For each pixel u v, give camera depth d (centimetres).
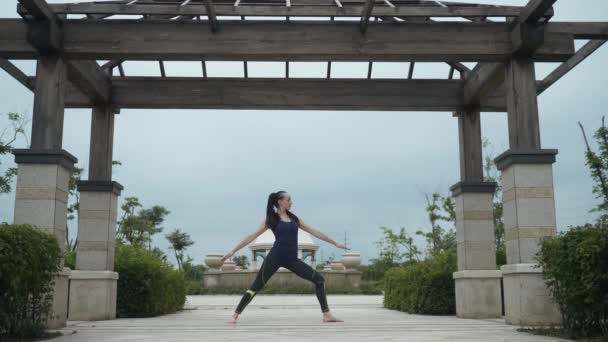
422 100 948
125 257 884
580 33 719
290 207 641
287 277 2067
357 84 948
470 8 696
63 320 628
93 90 860
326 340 470
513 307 648
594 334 509
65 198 656
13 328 500
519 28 697
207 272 2128
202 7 686
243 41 716
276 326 623
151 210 3053
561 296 535
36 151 632
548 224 659
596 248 468
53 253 526
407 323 677
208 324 661
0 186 1290
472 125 946
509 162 678
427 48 718
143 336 515
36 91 679
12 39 688
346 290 2022
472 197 872
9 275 448
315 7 691
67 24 702
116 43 706
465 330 580
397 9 690
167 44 711
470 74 908
